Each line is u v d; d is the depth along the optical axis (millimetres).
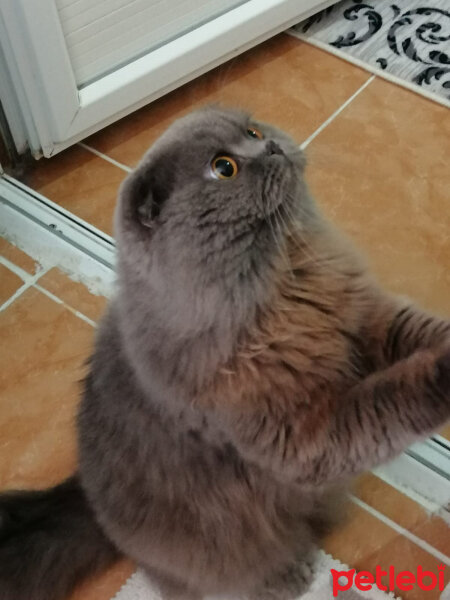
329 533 535
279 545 484
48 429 596
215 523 452
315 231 448
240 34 751
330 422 382
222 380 387
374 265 557
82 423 476
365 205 659
